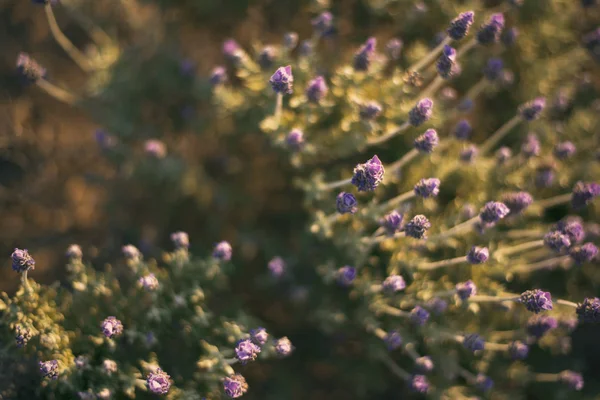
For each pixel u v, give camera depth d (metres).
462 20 0.70
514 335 0.77
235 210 0.85
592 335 0.87
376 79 0.76
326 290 0.79
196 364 0.72
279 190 0.84
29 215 0.85
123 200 0.85
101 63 0.84
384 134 0.74
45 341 0.68
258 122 0.77
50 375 0.67
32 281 0.69
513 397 0.80
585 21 0.86
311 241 0.79
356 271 0.74
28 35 0.88
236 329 0.72
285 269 0.79
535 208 0.77
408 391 0.81
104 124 0.84
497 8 0.82
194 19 0.84
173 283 0.73
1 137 0.83
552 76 0.83
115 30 0.87
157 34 0.86
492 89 0.81
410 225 0.69
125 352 0.71
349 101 0.74
